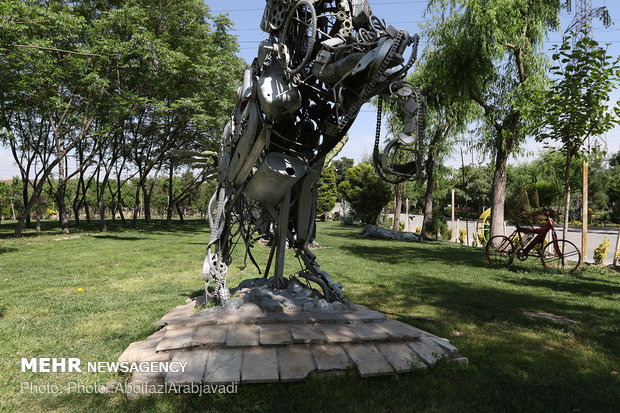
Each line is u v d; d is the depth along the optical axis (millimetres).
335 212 50906
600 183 46844
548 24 13961
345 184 31312
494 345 4223
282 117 3617
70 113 17281
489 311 5824
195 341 3322
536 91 10398
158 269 9500
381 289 7520
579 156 10969
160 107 16844
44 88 14484
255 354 3266
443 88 14898
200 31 20203
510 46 13359
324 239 19656
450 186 25453
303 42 3633
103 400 2961
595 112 9602
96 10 18438
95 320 5023
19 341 4215
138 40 14641
